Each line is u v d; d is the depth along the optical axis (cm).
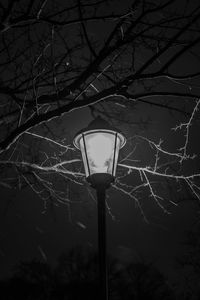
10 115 726
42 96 700
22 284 2836
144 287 3272
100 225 611
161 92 633
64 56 743
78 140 675
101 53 661
